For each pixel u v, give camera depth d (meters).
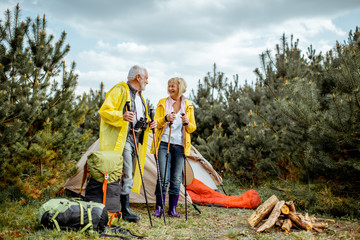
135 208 4.45
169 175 3.97
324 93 5.00
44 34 5.32
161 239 2.98
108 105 3.47
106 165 3.22
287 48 7.93
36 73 5.13
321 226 3.41
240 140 6.83
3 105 4.29
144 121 3.62
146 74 3.78
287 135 4.95
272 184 5.91
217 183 6.27
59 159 4.84
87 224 2.88
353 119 3.76
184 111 4.16
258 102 8.05
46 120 4.86
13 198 4.30
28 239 2.63
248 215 4.21
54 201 3.01
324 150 4.15
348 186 4.27
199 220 3.86
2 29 5.04
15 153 4.51
